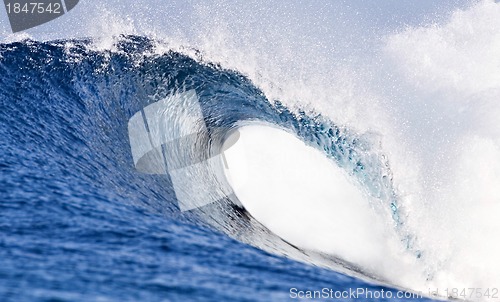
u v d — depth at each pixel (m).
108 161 39.91
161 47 53.34
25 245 26.12
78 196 33.03
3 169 34.84
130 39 53.78
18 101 45.41
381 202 43.66
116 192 35.44
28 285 22.09
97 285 22.89
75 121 44.34
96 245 27.14
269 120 49.09
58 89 47.50
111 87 48.81
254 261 29.67
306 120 50.16
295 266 30.64
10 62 48.62
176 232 31.11
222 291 24.39
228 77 52.72
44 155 38.34
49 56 49.97
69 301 21.06
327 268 32.88
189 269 26.23
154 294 22.92
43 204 31.00
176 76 51.25
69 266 24.39
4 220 28.61
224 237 33.22
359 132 49.41
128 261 25.78
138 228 30.17
